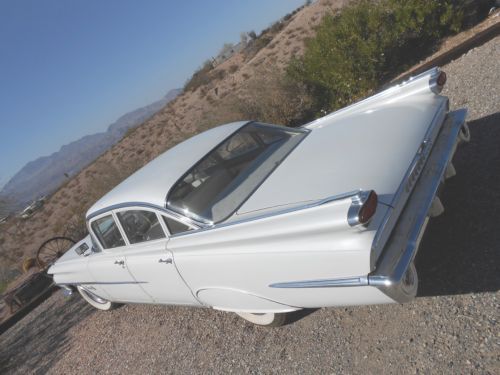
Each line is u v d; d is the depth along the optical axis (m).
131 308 5.40
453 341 2.35
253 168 3.44
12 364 5.82
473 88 5.23
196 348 3.76
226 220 2.90
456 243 2.99
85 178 36.94
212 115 12.02
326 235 2.24
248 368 3.13
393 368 2.42
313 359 2.85
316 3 32.12
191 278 3.19
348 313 3.06
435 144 2.97
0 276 13.35
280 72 10.66
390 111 3.33
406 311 2.75
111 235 3.98
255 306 2.99
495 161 3.65
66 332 5.87
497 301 2.42
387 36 8.39
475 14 8.23
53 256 8.89
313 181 2.74
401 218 2.35
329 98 9.38
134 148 37.56
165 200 3.23
